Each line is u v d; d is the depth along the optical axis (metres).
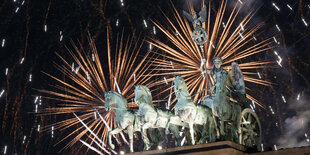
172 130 40.94
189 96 39.25
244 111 39.31
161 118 40.25
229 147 36.16
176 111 39.00
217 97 37.72
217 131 38.75
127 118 41.22
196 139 41.25
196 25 41.47
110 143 41.84
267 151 35.66
